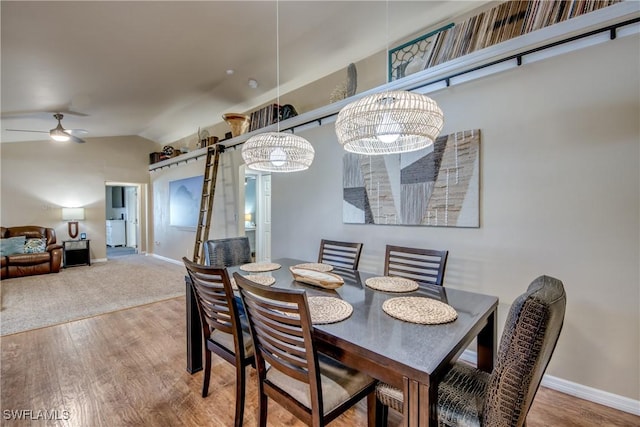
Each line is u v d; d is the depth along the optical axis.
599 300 1.88
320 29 3.03
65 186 6.62
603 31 1.82
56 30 2.48
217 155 5.23
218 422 1.71
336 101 3.38
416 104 1.51
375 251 3.01
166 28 2.71
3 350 2.56
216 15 2.64
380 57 3.36
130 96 4.32
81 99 4.12
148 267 6.22
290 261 2.77
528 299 0.92
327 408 1.21
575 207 1.95
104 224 7.11
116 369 2.26
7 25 2.31
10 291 4.39
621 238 1.81
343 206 3.27
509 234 2.20
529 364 0.92
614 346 1.83
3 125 4.79
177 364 2.34
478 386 1.29
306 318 1.11
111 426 1.67
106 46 2.86
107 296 4.15
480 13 2.51
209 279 1.59
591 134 1.89
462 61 2.37
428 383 0.94
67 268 6.10
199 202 5.97
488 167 2.29
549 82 2.03
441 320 1.34
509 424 0.96
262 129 4.32
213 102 4.94
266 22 2.85
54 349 2.59
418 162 2.65
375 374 1.09
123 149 7.43
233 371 2.25
